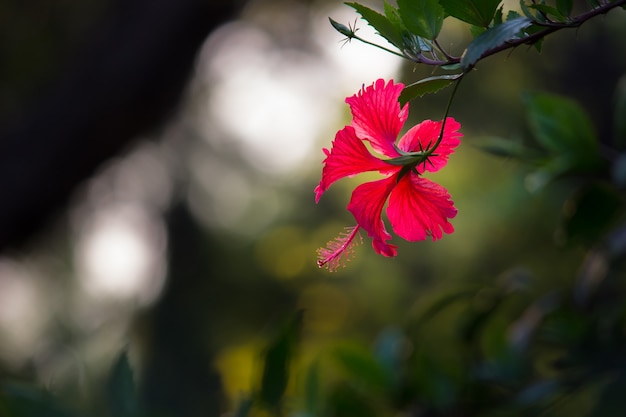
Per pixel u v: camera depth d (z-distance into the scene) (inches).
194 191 685.9
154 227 708.7
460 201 345.7
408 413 142.3
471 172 352.5
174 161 679.7
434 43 74.0
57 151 331.3
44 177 331.9
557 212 299.1
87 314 673.0
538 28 74.5
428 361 142.6
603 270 146.2
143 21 335.9
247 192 645.9
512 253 335.9
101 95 332.8
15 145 331.0
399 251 413.7
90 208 636.7
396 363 143.3
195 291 655.8
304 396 135.6
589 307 145.9
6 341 617.9
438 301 146.9
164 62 336.5
